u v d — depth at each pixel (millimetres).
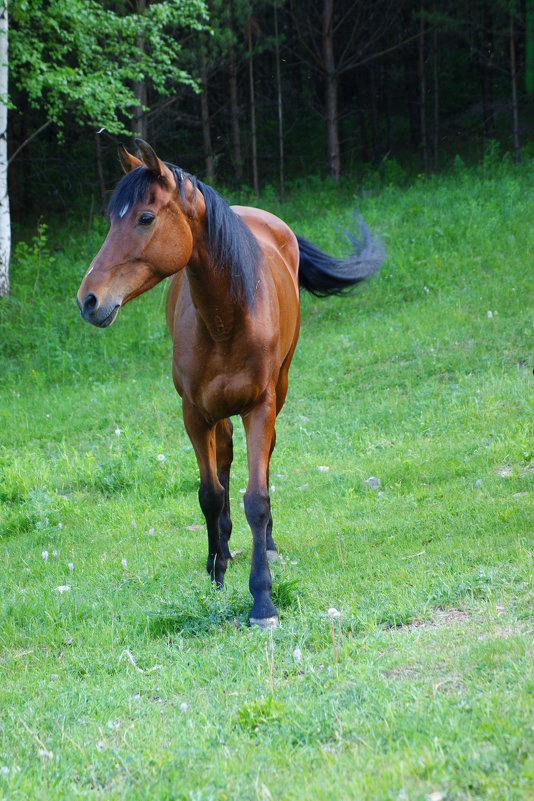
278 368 6820
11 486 10656
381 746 3906
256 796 3592
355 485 9469
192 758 4121
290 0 34219
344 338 15766
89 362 17094
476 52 33750
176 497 10391
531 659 4535
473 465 9211
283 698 4652
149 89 32344
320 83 42125
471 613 5562
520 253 18453
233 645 5684
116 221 5551
